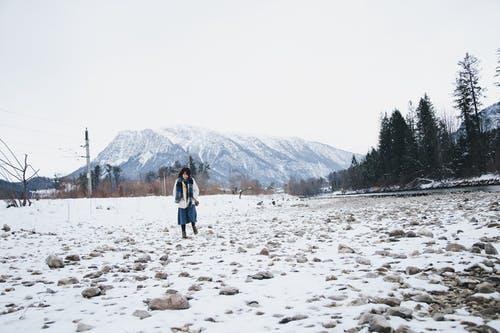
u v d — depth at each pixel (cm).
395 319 261
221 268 534
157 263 611
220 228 1297
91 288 399
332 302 319
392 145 6850
